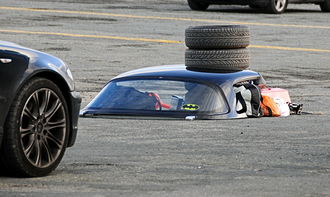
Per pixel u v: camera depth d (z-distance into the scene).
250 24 55.31
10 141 13.20
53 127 14.09
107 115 23.27
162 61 40.41
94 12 59.16
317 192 12.66
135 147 17.59
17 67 13.42
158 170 14.62
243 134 19.86
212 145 17.97
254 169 14.83
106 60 40.25
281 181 13.57
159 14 59.28
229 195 12.38
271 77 36.75
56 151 14.13
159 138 19.05
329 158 16.22
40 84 13.72
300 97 31.09
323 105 28.94
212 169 14.79
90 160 15.69
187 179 13.73
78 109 14.74
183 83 23.94
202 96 23.42
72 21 53.94
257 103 24.03
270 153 16.83
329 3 65.19
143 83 24.12
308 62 41.88
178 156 16.34
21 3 62.75
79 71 36.72
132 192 12.53
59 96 14.12
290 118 23.91
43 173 13.81
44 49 42.84
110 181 13.44
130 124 21.58
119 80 24.53
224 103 23.47
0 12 56.91
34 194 12.28
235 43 26.31
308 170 14.73
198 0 61.41
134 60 40.47
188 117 22.73
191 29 26.38
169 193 12.50
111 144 18.02
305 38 50.56
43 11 58.44
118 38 47.81
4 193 12.34
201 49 26.31
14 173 13.53
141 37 48.50
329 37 51.41
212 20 56.62
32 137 13.63
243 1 60.31
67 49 43.19
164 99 23.41
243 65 26.58
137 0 69.06
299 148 17.59
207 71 25.08
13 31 48.59
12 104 13.27
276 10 61.72
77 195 12.23
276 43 48.12
